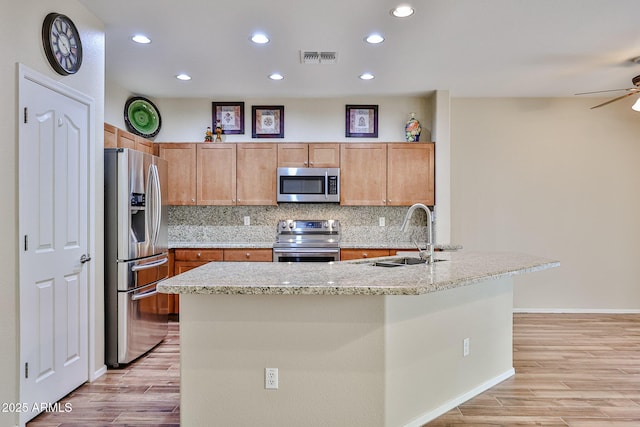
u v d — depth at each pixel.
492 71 4.06
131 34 3.20
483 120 5.01
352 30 3.13
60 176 2.57
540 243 5.01
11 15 2.17
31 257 2.31
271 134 5.06
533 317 4.76
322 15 2.89
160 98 5.04
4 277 2.14
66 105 2.62
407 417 2.23
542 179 5.00
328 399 2.07
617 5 2.75
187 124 5.06
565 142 4.99
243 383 2.06
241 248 4.59
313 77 4.24
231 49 3.49
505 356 2.99
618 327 4.32
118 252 3.13
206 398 2.06
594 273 4.99
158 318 3.69
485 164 5.02
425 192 4.84
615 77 4.24
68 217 2.65
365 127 5.06
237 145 4.84
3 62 2.12
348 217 5.14
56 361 2.54
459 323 2.59
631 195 4.98
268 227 5.14
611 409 2.50
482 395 2.70
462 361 2.61
